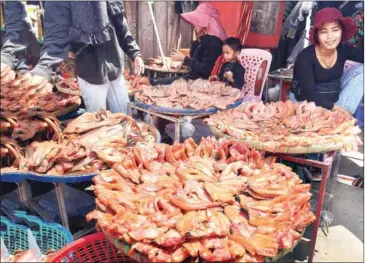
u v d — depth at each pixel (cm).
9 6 292
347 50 305
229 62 385
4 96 285
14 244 219
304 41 457
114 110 324
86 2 254
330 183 273
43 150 213
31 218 215
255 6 440
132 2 441
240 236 141
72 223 253
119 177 180
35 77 312
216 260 131
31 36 321
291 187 173
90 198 278
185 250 134
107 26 269
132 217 149
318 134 236
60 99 295
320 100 291
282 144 218
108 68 297
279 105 293
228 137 234
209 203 157
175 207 156
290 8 471
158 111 292
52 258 165
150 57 476
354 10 389
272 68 495
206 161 198
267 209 156
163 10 459
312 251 216
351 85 300
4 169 208
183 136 350
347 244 235
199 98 318
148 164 192
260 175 180
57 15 254
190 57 441
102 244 181
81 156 208
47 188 288
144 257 137
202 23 423
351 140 227
